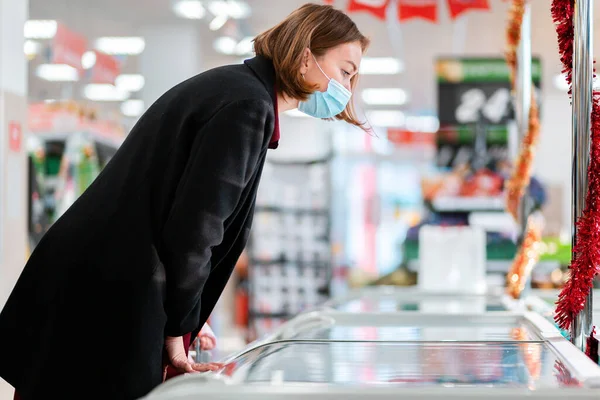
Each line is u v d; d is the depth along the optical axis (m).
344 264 12.12
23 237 4.26
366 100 15.32
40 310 1.62
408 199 15.41
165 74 10.27
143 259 1.58
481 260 4.14
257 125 1.62
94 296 1.58
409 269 7.71
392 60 12.10
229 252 1.81
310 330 2.08
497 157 7.22
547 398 1.01
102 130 8.23
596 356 1.83
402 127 16.94
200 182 1.56
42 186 7.21
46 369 1.58
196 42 10.41
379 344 1.68
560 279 5.72
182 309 1.63
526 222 3.45
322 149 14.88
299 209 9.50
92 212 1.64
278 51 1.78
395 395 1.01
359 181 14.02
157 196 1.63
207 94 1.65
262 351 1.56
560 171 15.86
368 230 14.00
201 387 1.03
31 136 7.59
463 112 7.26
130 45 10.91
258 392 1.01
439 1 8.59
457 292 3.71
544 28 8.88
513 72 3.61
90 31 10.26
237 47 11.18
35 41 10.19
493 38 10.67
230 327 11.21
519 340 1.74
